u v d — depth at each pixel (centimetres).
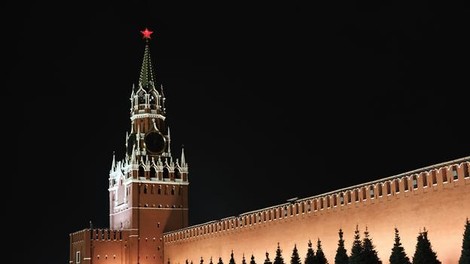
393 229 9356
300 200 11619
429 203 8744
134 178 17475
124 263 16988
